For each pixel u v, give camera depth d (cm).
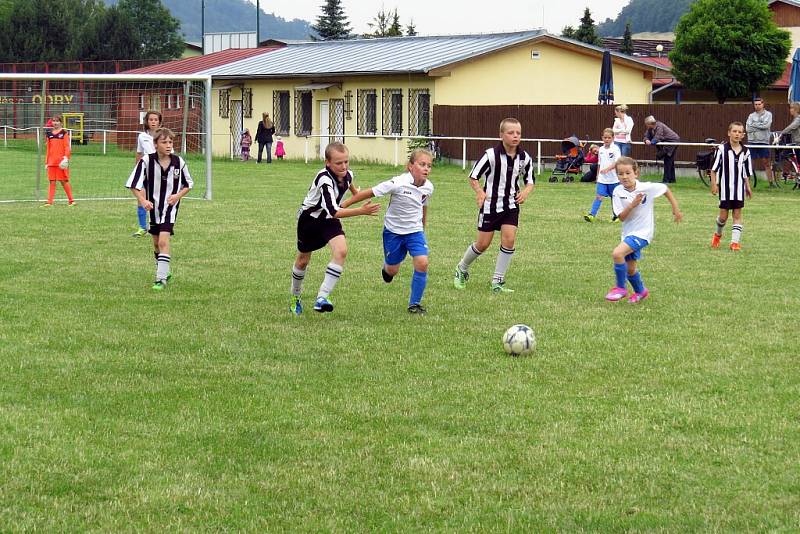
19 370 824
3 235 1616
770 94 4822
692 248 1530
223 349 901
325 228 1017
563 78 3956
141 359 865
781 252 1491
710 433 680
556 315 1048
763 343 926
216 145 4594
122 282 1223
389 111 3834
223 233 1658
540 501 573
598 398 759
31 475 606
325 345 916
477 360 867
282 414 720
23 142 4672
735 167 1495
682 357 877
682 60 4491
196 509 561
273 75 4103
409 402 748
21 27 6981
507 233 1161
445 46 4075
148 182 1179
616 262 1096
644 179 2959
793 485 593
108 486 591
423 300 1127
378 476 609
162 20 8775
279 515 554
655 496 579
